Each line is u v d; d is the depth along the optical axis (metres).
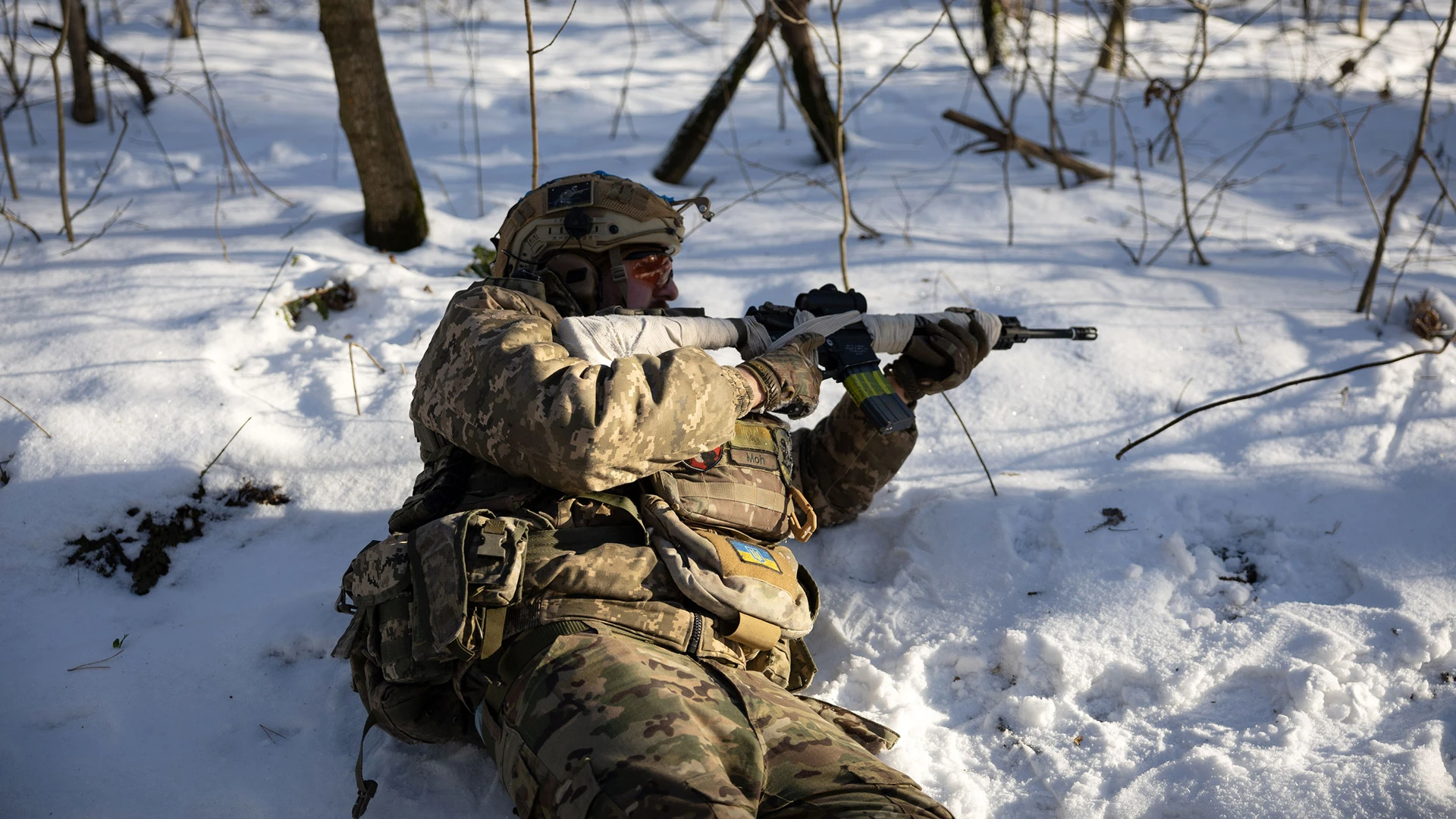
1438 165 5.00
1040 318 3.43
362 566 1.90
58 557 2.48
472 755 2.03
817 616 2.41
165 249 3.73
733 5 9.42
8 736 2.03
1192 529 2.51
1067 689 2.15
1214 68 7.09
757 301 3.58
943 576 2.45
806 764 1.69
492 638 1.74
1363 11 7.96
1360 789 1.83
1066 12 8.70
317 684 2.20
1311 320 3.34
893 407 2.12
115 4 8.15
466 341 1.87
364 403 2.93
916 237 4.09
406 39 8.37
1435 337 3.18
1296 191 4.73
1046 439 2.90
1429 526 2.42
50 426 2.72
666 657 1.74
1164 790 1.90
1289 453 2.75
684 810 1.49
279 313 3.30
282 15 8.99
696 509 1.92
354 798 1.95
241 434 2.76
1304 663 2.10
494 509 1.87
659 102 6.37
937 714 2.17
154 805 1.92
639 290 2.20
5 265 3.63
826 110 4.88
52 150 5.04
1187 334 3.31
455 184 4.68
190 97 5.93
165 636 2.30
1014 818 1.92
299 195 4.38
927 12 8.69
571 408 1.72
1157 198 4.57
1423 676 2.08
